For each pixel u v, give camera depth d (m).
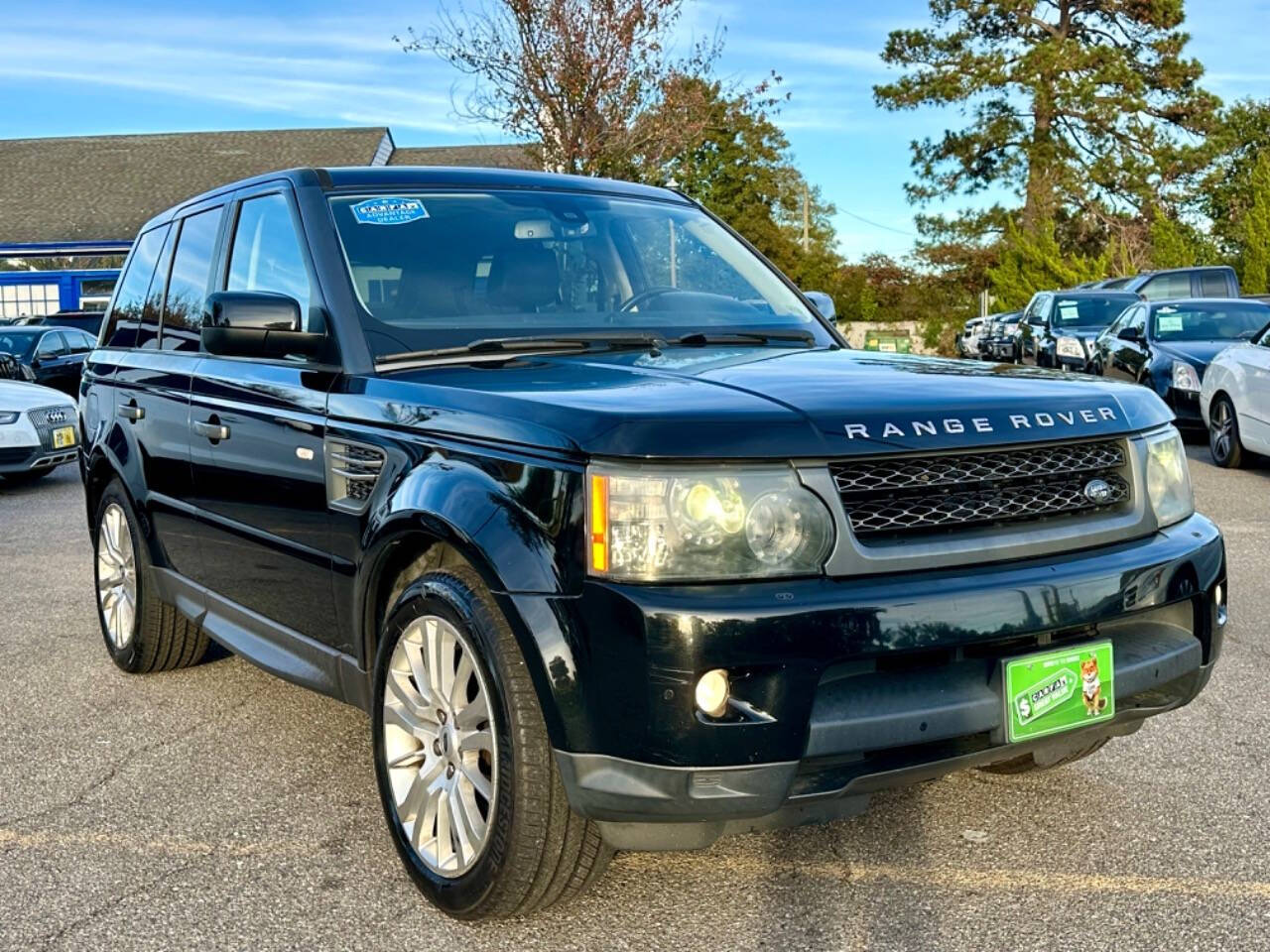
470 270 3.89
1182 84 45.66
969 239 53.41
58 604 6.70
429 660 3.09
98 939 2.99
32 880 3.32
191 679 5.19
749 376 3.11
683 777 2.57
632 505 2.61
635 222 4.41
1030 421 2.95
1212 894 3.10
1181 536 3.18
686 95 21.41
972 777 3.91
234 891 3.24
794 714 2.59
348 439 3.40
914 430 2.79
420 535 3.08
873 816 3.62
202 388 4.29
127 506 4.96
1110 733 3.33
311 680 3.70
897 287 57.31
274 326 3.59
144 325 5.11
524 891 2.87
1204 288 21.27
